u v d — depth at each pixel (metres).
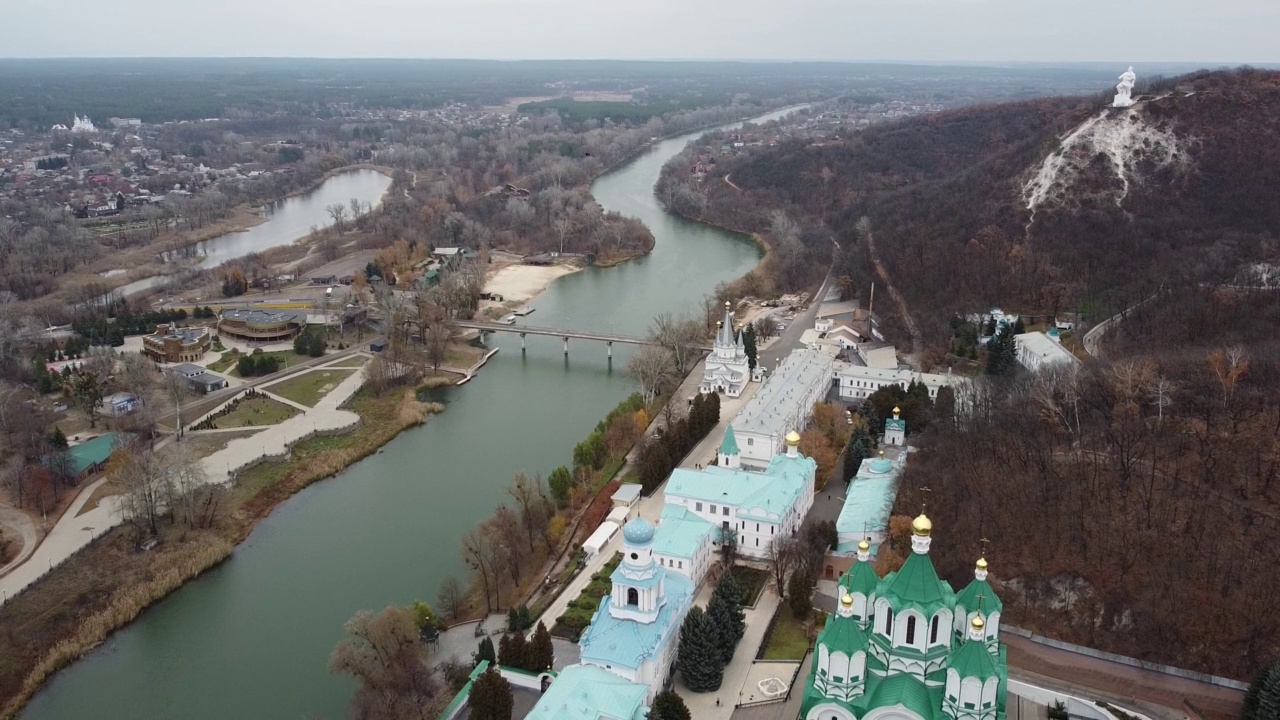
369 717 167.50
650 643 172.38
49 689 193.38
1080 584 183.62
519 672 175.38
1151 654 171.00
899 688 140.62
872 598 152.38
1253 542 180.38
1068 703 160.50
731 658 185.75
